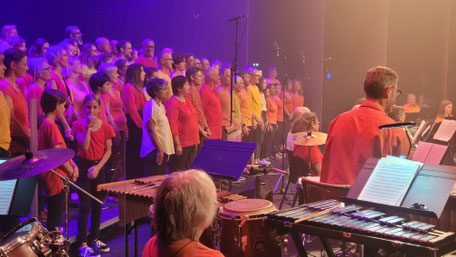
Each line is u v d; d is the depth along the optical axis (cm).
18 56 487
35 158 350
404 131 352
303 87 1180
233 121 869
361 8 1268
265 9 1187
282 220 289
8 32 654
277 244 368
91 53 677
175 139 619
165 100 684
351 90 1271
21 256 291
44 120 461
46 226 475
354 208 299
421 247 242
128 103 638
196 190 176
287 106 1120
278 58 1173
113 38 1084
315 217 286
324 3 1221
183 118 634
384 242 253
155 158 609
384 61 1280
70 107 588
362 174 296
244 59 1269
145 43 762
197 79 711
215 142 436
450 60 1465
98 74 547
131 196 418
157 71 687
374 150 344
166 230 174
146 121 593
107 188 434
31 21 954
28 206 357
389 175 287
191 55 823
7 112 453
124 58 739
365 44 1269
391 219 274
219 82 872
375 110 352
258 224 361
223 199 405
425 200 267
